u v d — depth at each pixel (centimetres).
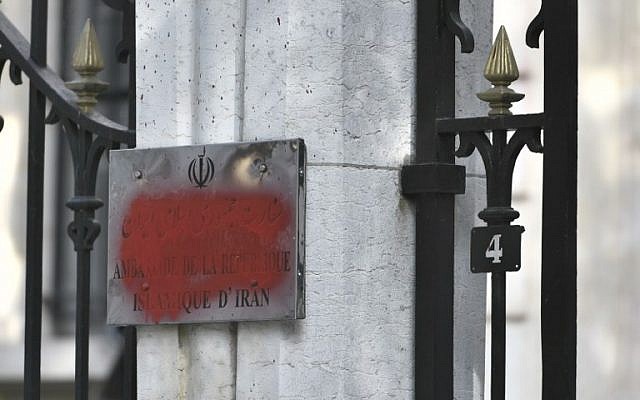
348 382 1112
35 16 1248
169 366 1154
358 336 1120
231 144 1125
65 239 2233
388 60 1145
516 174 2091
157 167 1154
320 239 1104
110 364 2142
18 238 2350
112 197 1172
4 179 2353
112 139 1199
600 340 2069
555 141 1097
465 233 1206
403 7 1153
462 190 1155
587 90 2095
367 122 1130
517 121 1114
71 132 1226
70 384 2223
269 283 1103
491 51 1134
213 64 1141
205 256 1130
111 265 1170
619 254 2062
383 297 1135
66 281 2233
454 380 1186
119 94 2039
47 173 2259
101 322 2158
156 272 1151
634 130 2070
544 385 1095
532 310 2061
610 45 2088
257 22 1128
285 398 1101
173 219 1145
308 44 1112
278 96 1116
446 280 1152
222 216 1126
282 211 1102
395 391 1141
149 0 1171
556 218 1094
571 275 1091
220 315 1121
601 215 2075
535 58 2089
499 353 1120
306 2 1113
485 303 1224
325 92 1111
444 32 1155
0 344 2334
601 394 2069
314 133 1109
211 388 1136
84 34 1218
